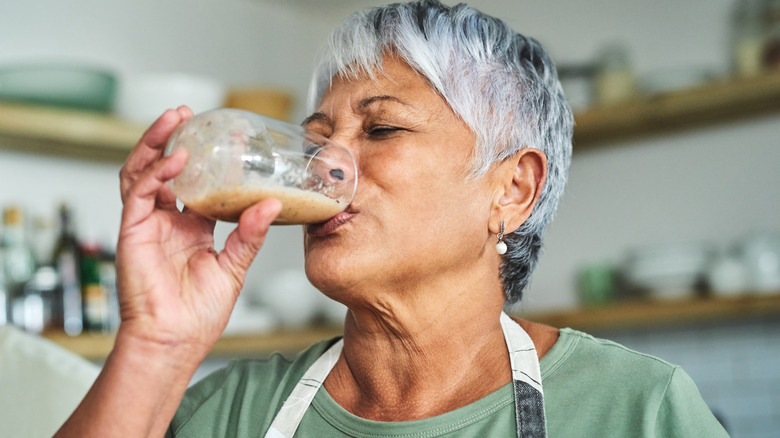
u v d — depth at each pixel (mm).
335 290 983
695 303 2439
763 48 2416
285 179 846
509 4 3283
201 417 1144
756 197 2643
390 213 974
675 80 2551
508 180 1085
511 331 1067
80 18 2645
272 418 1091
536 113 1120
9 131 2107
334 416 1042
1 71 2129
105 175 2609
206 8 3062
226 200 837
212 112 856
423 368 1038
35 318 2123
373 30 1062
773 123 2625
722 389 2693
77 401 1372
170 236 914
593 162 3012
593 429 952
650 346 2824
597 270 2750
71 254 2213
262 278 3025
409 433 982
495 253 1093
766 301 2330
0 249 2121
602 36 3035
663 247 2531
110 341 2170
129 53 2771
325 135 1072
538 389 982
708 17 2779
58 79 2145
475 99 1033
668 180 2832
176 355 881
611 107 2629
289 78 3359
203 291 901
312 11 3473
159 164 834
